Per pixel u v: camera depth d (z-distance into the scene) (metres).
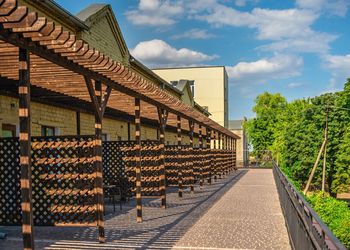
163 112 11.71
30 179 5.09
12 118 9.43
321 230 3.37
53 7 11.04
